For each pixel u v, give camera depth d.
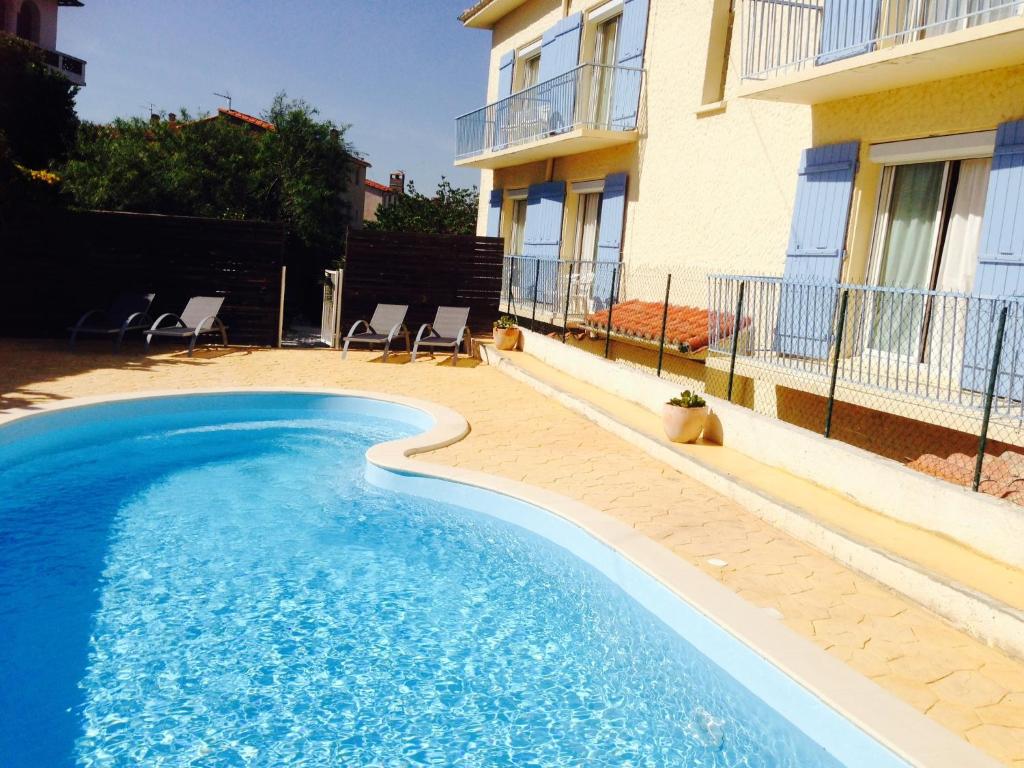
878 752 3.25
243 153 26.45
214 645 4.47
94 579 5.23
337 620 4.84
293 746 3.61
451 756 3.58
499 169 17.86
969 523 5.05
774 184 9.40
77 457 7.84
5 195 12.23
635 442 8.17
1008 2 6.68
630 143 12.60
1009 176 6.45
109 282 13.22
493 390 10.84
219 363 11.74
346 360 12.76
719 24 10.64
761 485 6.41
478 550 5.98
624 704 4.05
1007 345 6.32
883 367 7.65
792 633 4.16
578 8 14.32
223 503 6.77
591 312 12.91
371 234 14.41
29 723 3.68
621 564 5.25
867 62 6.87
